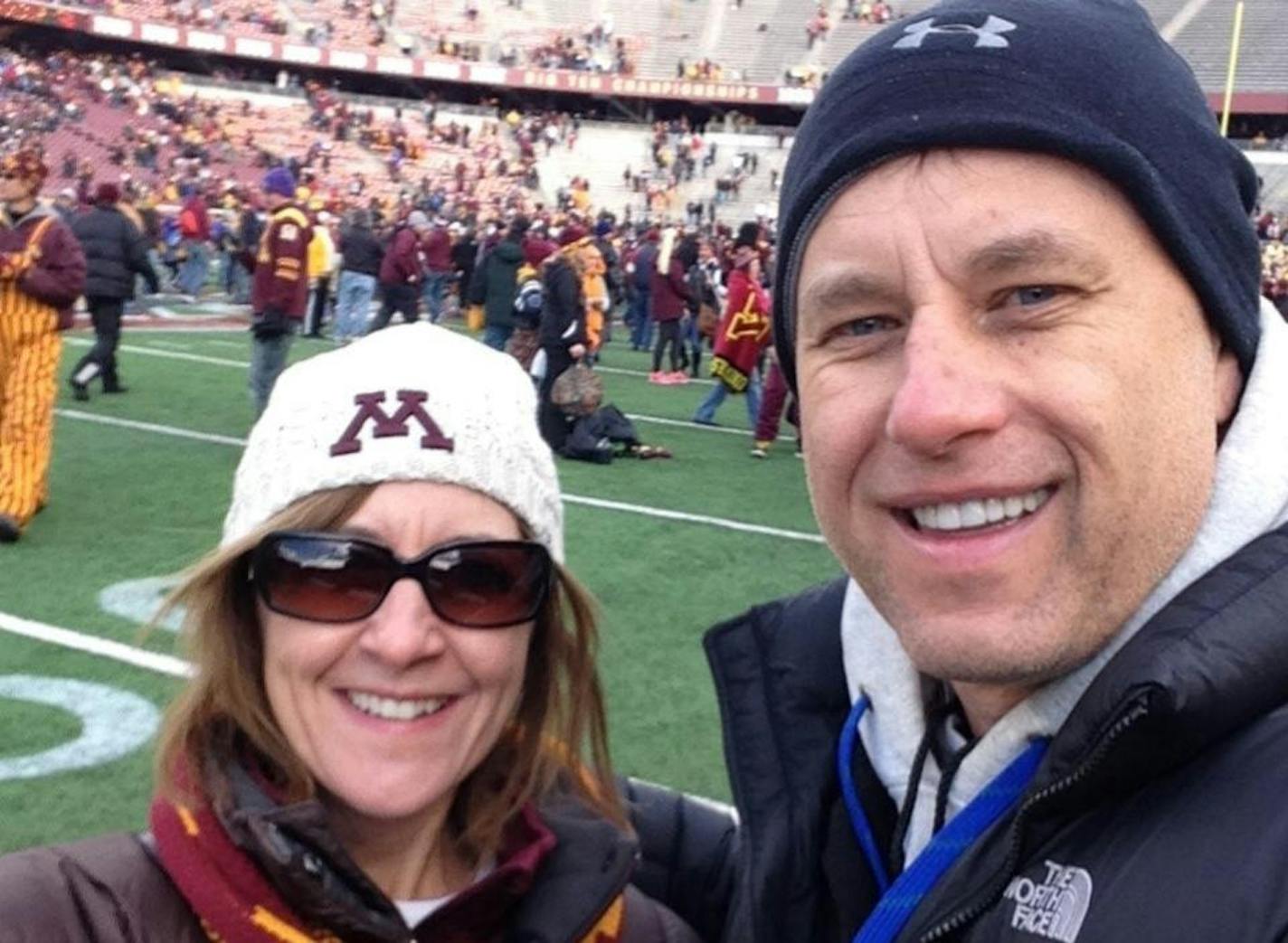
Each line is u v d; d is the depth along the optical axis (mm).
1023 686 571
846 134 539
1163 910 466
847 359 558
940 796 589
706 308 7203
